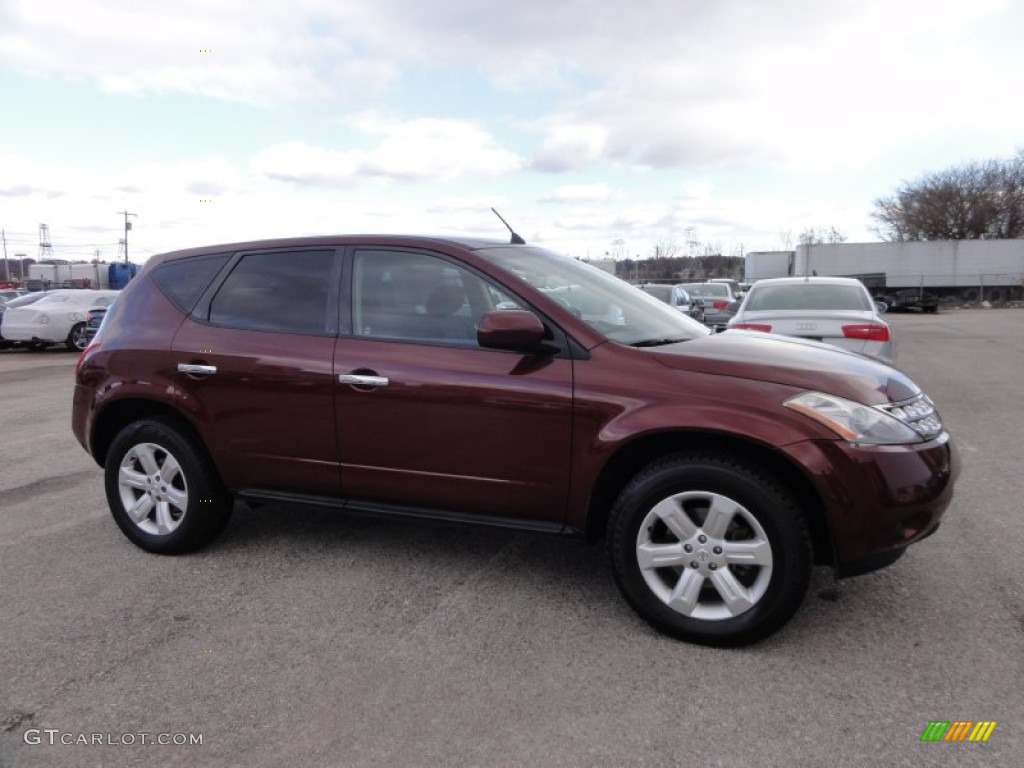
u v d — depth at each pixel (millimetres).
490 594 3607
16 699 2791
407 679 2871
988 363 12906
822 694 2707
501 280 3510
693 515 3092
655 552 3119
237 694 2793
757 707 2639
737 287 28094
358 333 3736
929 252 37844
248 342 3936
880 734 2475
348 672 2930
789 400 2959
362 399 3613
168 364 4082
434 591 3654
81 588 3775
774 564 2930
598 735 2506
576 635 3189
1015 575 3676
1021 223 51812
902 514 2887
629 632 3209
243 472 3979
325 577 3850
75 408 4461
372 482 3678
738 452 3039
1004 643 3029
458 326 3555
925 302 33812
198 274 4270
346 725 2592
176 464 4121
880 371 3314
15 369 14930
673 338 3611
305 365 3752
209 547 4312
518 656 3023
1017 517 4531
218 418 3969
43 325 18156
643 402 3100
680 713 2615
